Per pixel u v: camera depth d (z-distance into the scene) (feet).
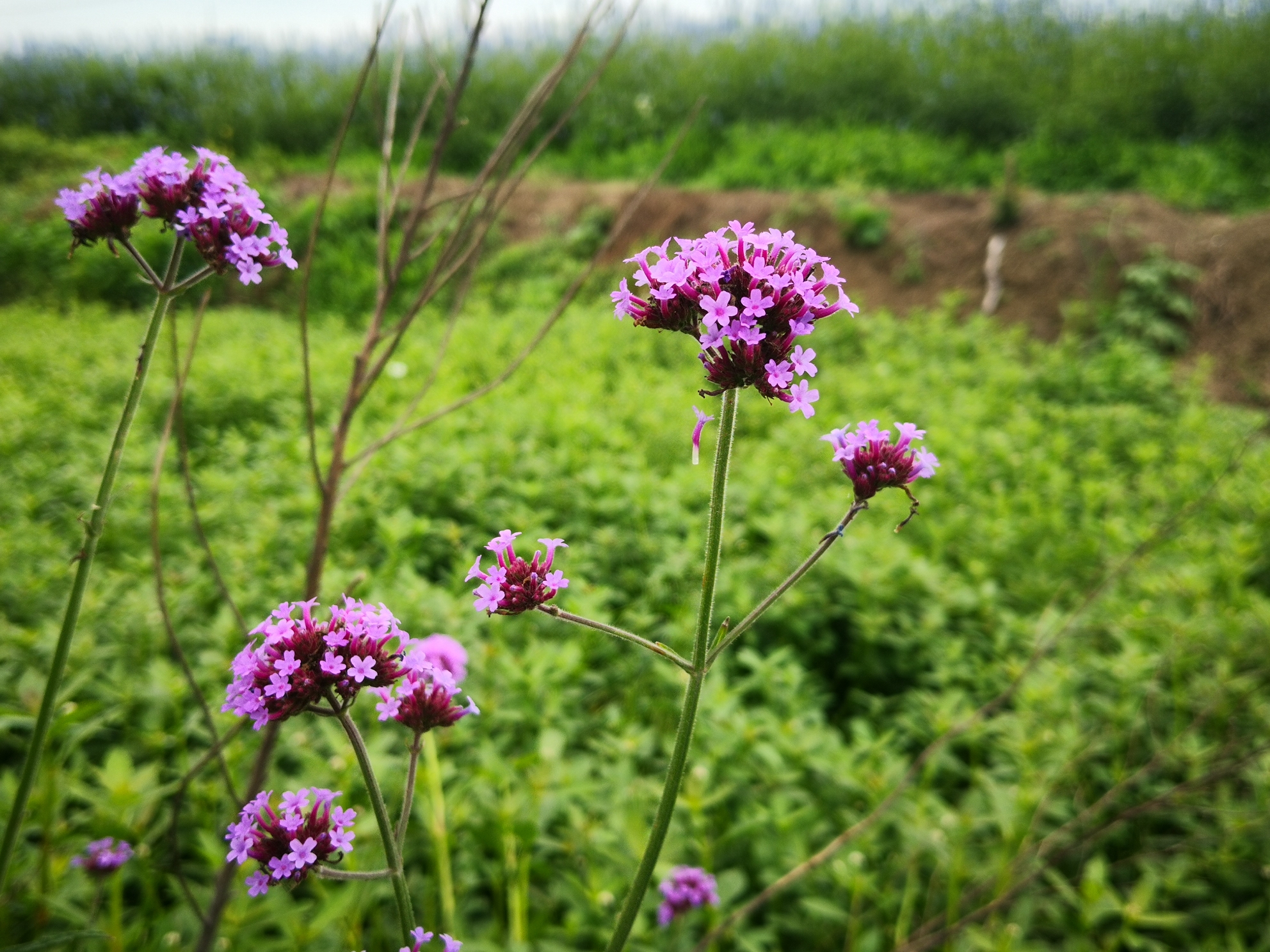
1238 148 43.09
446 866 8.75
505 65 56.75
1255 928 10.25
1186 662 13.51
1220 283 33.99
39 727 5.42
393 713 4.43
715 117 53.47
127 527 17.28
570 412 23.82
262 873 4.21
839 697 14.93
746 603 14.84
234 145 56.44
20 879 8.54
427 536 17.56
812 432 23.76
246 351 30.68
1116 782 11.48
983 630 15.17
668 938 9.00
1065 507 20.74
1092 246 36.65
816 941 9.92
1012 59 52.01
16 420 23.59
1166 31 50.65
